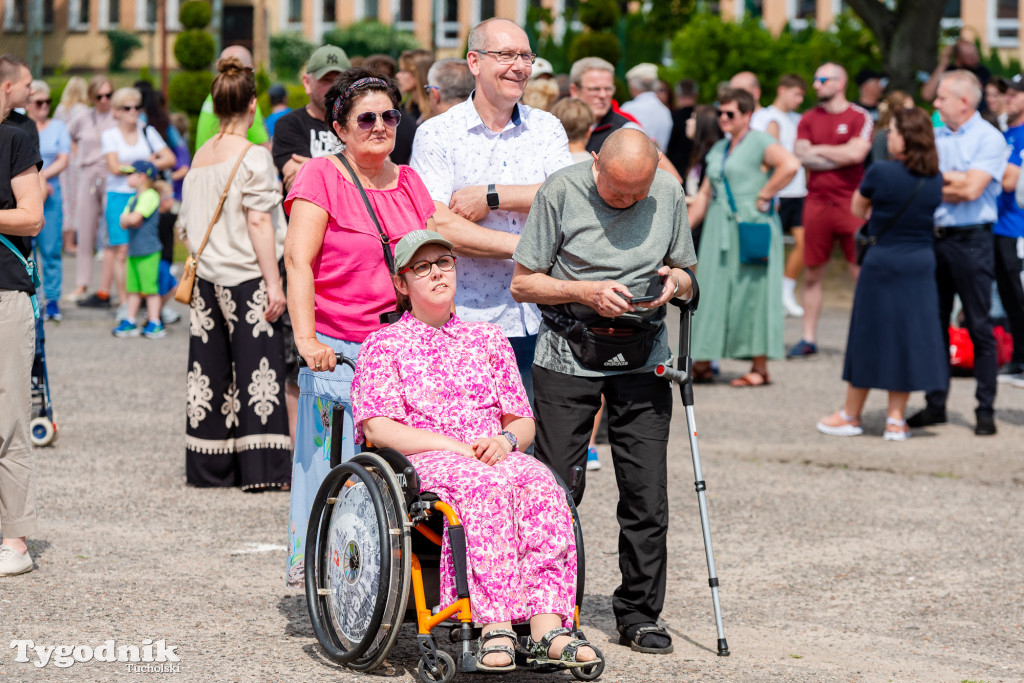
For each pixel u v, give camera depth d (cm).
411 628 714
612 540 916
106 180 1950
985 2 4922
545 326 692
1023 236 1505
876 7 2733
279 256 1091
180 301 1031
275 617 726
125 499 993
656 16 3319
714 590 693
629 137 648
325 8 5653
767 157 1515
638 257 672
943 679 659
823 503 1034
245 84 1032
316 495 662
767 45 3228
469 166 757
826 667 670
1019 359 1582
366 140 707
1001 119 1709
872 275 1270
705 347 1550
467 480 601
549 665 587
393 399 639
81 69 5712
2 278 773
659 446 688
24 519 795
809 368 1711
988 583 837
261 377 1021
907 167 1249
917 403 1489
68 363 1614
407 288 653
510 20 756
